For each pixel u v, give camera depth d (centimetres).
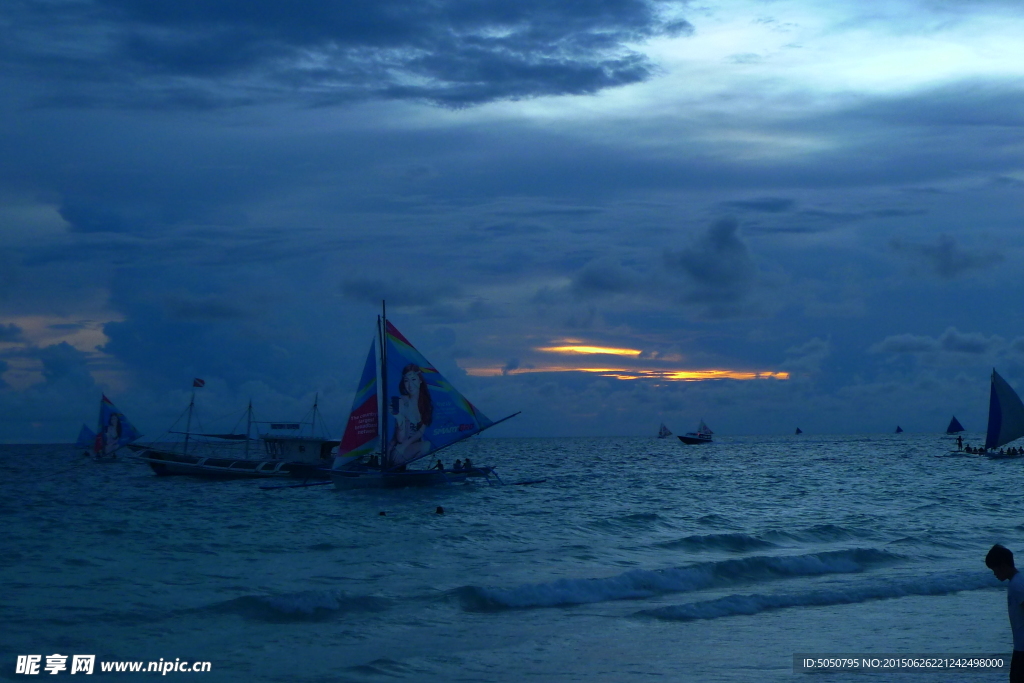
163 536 3403
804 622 1883
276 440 8094
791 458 13750
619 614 1962
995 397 9356
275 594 2155
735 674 1486
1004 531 3316
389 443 5669
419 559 2741
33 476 8944
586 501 5266
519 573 2466
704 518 4041
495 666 1538
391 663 1549
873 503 4903
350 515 4388
